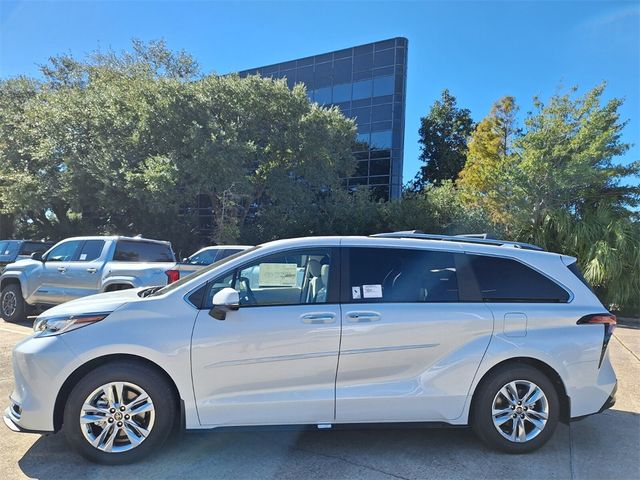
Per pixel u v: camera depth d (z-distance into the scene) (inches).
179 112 919.0
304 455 158.4
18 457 153.3
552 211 563.8
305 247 164.4
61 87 1171.3
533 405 159.9
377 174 1469.0
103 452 146.5
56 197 1027.3
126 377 146.9
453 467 151.1
